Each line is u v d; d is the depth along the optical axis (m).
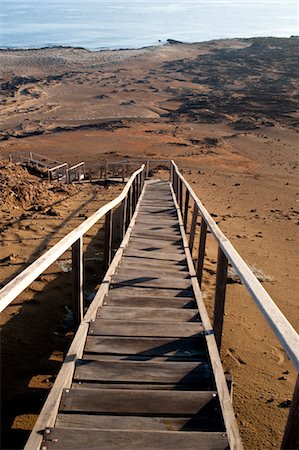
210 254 8.07
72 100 61.44
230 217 11.88
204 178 19.45
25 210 9.48
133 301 4.55
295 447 2.03
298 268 7.76
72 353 3.35
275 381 4.07
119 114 50.88
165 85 75.25
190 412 2.88
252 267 7.50
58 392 2.89
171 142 31.66
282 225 11.21
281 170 22.61
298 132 36.72
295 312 5.82
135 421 2.77
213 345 3.58
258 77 80.50
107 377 3.22
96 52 125.62
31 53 118.06
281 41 126.19
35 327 4.52
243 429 3.40
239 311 5.54
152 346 3.67
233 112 48.16
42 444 2.48
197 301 4.53
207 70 91.94
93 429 2.58
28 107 56.28
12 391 3.56
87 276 6.06
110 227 5.80
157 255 6.36
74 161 24.95
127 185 7.70
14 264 6.08
